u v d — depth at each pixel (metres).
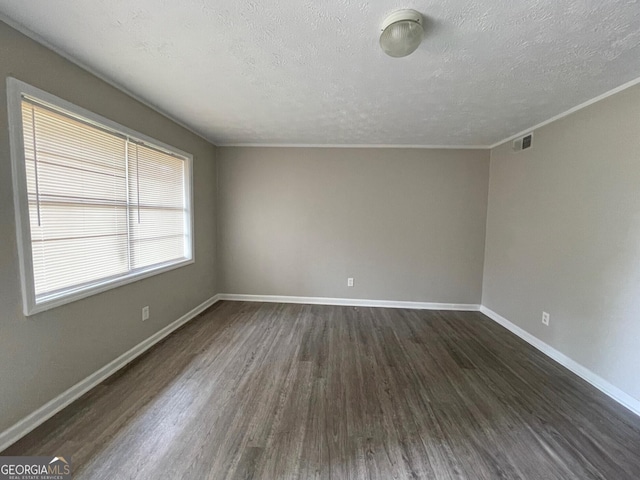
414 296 4.34
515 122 3.08
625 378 2.13
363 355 2.83
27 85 1.68
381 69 2.02
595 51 1.75
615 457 1.65
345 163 4.25
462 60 1.88
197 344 2.99
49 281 1.91
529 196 3.25
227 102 2.68
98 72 2.13
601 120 2.36
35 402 1.79
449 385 2.34
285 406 2.04
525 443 1.74
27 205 1.71
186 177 3.57
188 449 1.64
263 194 4.36
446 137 3.73
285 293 4.44
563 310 2.73
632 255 2.11
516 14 1.43
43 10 1.47
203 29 1.61
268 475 1.49
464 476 1.51
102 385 2.23
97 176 2.26
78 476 1.46
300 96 2.52
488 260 4.11
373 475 1.50
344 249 4.35
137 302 2.71
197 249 3.86
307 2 1.37
